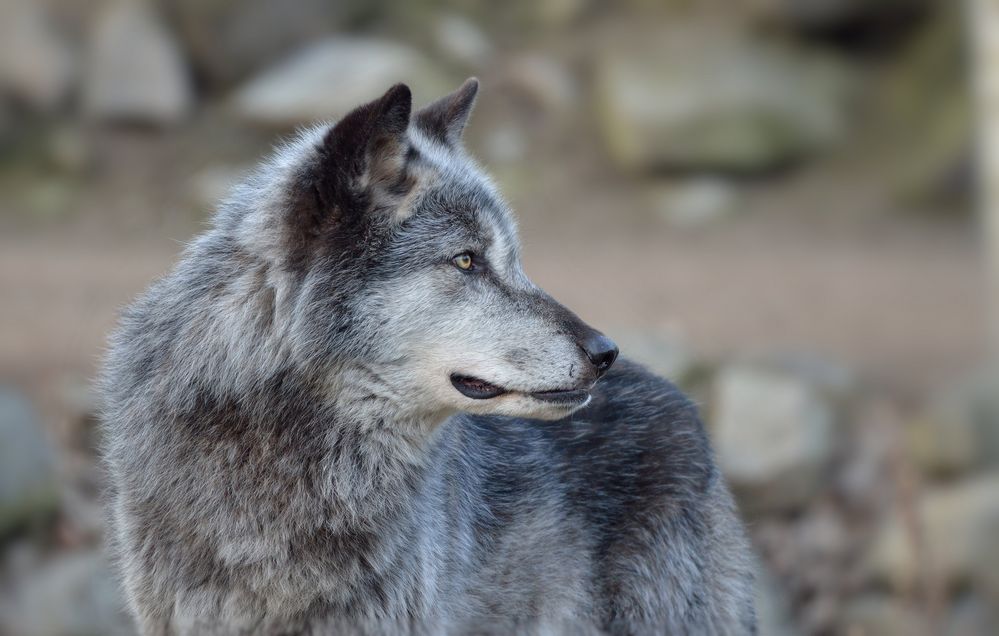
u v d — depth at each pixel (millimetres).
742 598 8367
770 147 28625
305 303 6527
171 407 6520
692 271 23516
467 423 7465
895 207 26734
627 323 20109
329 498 6535
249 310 6586
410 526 6715
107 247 25609
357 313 6539
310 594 6520
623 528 7941
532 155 30094
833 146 28906
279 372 6516
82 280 22625
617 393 8242
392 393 6641
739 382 14156
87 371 16578
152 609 6617
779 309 20844
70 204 28359
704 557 8156
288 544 6480
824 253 24578
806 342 18938
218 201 7562
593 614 7820
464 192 6949
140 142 30531
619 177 29188
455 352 6691
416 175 6801
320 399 6547
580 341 6715
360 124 6441
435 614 6805
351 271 6574
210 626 6539
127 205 28312
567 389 6734
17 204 28406
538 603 7598
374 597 6613
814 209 27078
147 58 31359
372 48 31328
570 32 34156
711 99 28797
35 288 21859
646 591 7953
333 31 33469
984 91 17562
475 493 7312
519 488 7578
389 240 6660
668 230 26594
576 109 31188
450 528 6980
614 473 7977
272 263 6605
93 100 31156
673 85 29250
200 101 32125
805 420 13602
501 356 6684
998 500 10945
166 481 6461
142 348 6801
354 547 6562
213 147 30172
